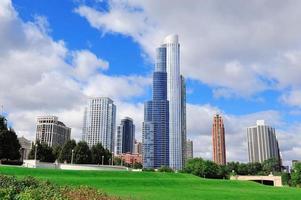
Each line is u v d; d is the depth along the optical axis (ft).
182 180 284.61
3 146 431.02
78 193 75.66
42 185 79.71
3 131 433.48
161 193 177.37
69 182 198.59
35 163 413.80
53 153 576.61
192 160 637.30
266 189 270.67
